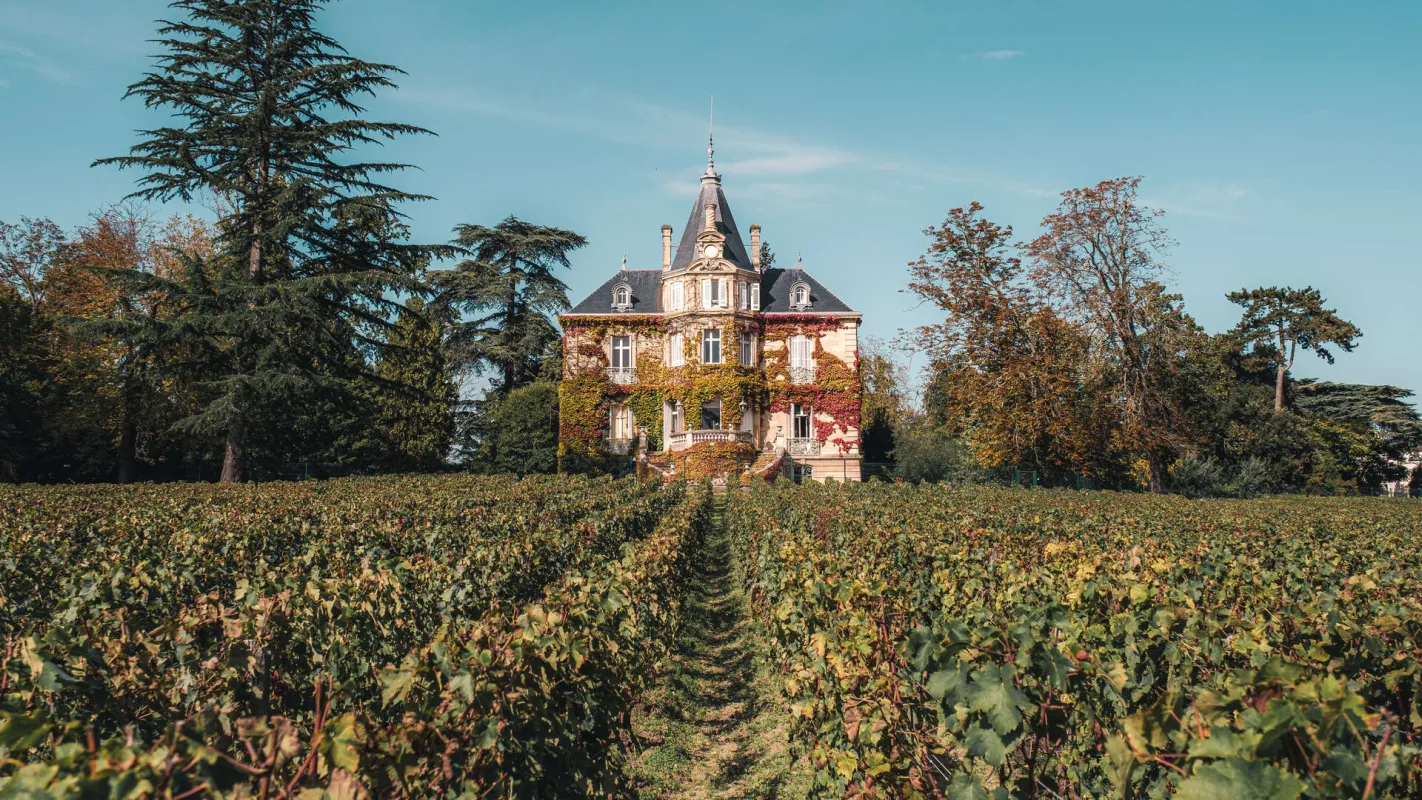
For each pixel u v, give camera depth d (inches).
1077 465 1600.6
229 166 1196.5
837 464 1775.3
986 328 1537.9
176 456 1590.8
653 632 352.2
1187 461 1691.7
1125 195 1504.7
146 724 203.6
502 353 1910.7
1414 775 145.4
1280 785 104.0
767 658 398.9
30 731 116.7
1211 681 202.2
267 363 1183.6
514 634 192.7
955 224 1573.6
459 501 716.7
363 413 1343.5
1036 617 213.2
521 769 176.7
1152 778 166.7
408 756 143.8
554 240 2020.2
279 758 126.2
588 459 1758.1
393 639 283.7
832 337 1804.9
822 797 241.6
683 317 1759.4
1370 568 347.6
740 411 1728.6
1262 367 2273.6
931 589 319.9
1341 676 180.1
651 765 298.5
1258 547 426.9
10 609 317.7
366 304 1343.5
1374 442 2139.5
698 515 761.0
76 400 1450.5
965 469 1684.3
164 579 323.3
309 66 1240.8
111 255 1536.7
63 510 600.7
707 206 1823.3
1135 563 309.9
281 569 328.8
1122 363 1537.9
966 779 163.9
